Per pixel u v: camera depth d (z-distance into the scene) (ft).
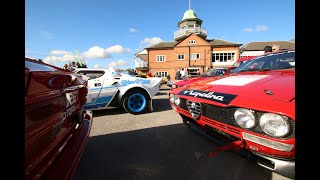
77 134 5.69
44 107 3.56
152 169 6.42
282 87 4.86
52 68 4.77
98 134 10.34
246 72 8.52
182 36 123.75
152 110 16.14
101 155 7.64
